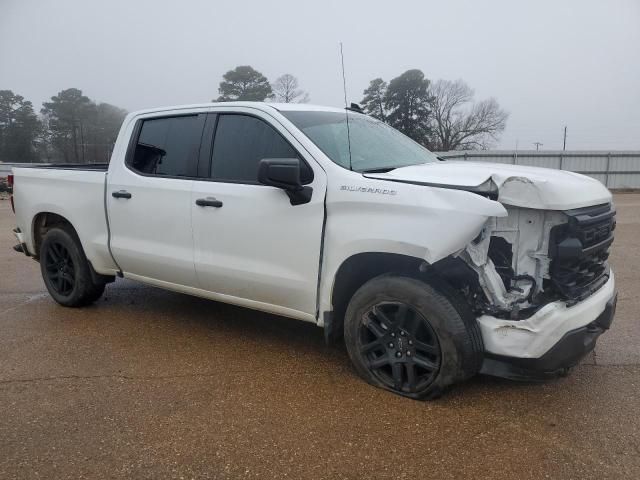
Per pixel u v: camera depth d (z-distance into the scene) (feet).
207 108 14.03
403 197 10.34
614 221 11.73
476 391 11.52
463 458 9.12
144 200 14.58
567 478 8.57
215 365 13.12
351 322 11.64
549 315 9.73
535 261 10.20
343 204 11.12
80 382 12.21
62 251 17.62
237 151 13.17
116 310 17.71
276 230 12.14
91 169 16.96
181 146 14.28
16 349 14.29
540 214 10.05
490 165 12.21
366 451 9.36
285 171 10.94
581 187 10.51
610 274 12.04
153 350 14.14
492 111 139.13
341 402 11.11
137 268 15.38
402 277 10.80
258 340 14.84
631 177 100.17
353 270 11.61
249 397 11.40
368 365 11.66
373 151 12.96
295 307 12.42
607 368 12.73
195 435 9.93
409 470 8.83
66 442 9.74
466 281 10.54
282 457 9.23
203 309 17.72
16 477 8.72
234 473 8.82
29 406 11.09
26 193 18.01
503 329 10.03
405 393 11.17
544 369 10.03
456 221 9.68
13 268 24.64
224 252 13.12
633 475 8.62
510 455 9.19
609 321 11.10
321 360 13.38
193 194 13.52
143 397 11.45
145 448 9.52
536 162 99.45
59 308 18.03
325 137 12.42
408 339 10.87
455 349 10.18
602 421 10.29
